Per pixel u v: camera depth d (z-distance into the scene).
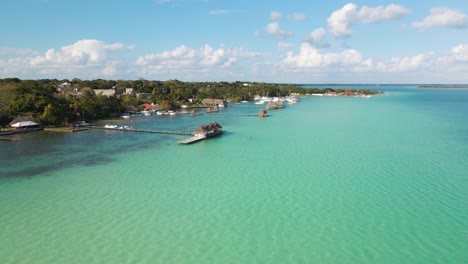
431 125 91.19
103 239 26.64
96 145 64.38
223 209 32.22
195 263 23.55
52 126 89.62
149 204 33.50
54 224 29.19
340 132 79.56
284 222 29.39
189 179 41.50
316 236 27.02
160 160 51.69
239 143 65.88
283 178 41.53
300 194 35.94
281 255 24.47
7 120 87.00
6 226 28.84
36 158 53.12
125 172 44.88
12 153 56.91
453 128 85.12
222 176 42.69
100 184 39.72
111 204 33.53
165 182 40.38
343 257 24.14
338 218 30.06
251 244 25.91
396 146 61.38
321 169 45.50
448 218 29.86
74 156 54.62
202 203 33.69
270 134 77.44
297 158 52.12
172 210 32.03
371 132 79.25
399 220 29.59
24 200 34.66
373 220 29.61
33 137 73.94
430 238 26.53
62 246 25.62
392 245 25.61
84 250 25.08
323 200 34.19
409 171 44.19
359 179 40.91
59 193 36.69
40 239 26.64
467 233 27.25
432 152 55.88
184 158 53.00
